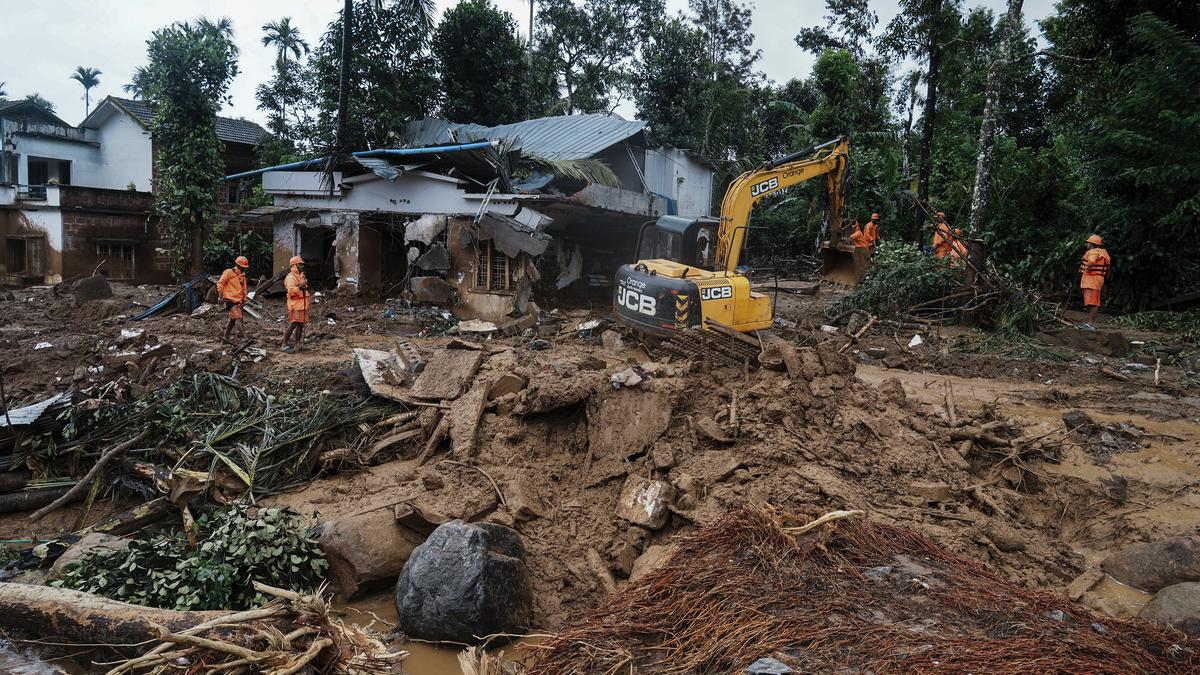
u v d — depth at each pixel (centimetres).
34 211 2791
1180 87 1728
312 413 930
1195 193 1752
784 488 740
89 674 563
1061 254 1956
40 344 1323
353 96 2509
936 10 2428
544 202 1812
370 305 1933
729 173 3575
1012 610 543
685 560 632
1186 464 872
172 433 888
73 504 846
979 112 3275
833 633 504
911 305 1752
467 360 1002
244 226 2841
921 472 796
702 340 976
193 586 632
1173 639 521
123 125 3419
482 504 761
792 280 2841
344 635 550
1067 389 1208
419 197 1927
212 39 2306
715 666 491
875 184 2942
